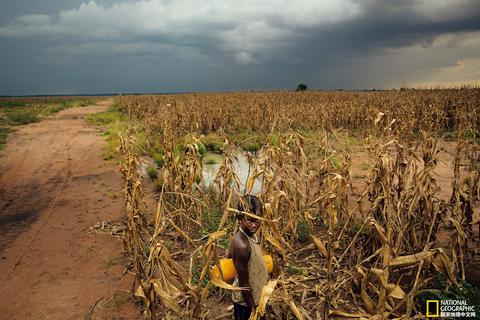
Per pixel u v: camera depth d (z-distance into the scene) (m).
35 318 4.63
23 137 20.83
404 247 5.34
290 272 5.44
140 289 3.68
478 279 5.16
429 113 16.89
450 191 8.82
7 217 8.27
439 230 6.61
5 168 13.23
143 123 22.16
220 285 3.28
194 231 7.13
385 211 4.71
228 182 7.43
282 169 6.21
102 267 5.92
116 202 9.12
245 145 14.91
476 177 5.60
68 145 17.78
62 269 5.87
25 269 5.89
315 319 4.43
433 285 4.77
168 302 3.47
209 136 17.11
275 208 5.29
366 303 3.50
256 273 3.36
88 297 5.07
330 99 28.47
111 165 13.34
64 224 7.78
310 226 5.88
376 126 6.12
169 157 8.34
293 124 18.31
